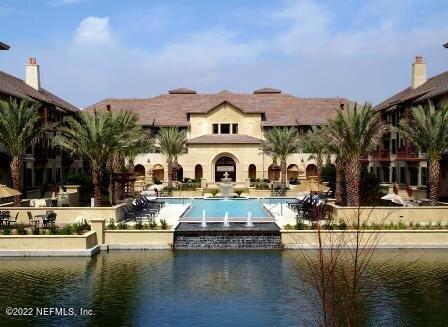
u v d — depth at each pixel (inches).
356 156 1408.7
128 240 1158.3
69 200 1606.8
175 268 965.8
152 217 1472.7
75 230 1165.7
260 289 826.2
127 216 1509.6
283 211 1665.8
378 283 852.6
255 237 1166.3
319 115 3002.0
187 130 2957.7
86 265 992.2
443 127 1395.2
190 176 2795.3
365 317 695.7
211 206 1893.5
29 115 1435.8
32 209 1363.2
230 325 676.7
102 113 1518.2
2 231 1155.3
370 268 949.8
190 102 3181.6
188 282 870.4
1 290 823.7
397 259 1031.6
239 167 2785.4
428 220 1343.5
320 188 1563.7
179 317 705.6
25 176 1883.6
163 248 1147.3
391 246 1135.6
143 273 929.5
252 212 1695.4
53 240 1075.9
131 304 758.5
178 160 2797.7
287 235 1147.9
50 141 2214.6
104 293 809.5
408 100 2046.0
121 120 1738.4
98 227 1149.7
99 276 908.6
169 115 3051.2
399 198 1536.7
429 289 821.2
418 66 2495.1
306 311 719.7
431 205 1440.7
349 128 1379.2
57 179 2333.9
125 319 698.8
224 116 2952.8
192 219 1433.3
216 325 677.3
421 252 1104.2
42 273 930.7
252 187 2504.9
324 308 478.9
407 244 1138.0
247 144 2783.0
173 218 1475.1
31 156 1943.9
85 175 1856.5
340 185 1611.7
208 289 830.5
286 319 693.3
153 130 2957.7
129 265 991.0
